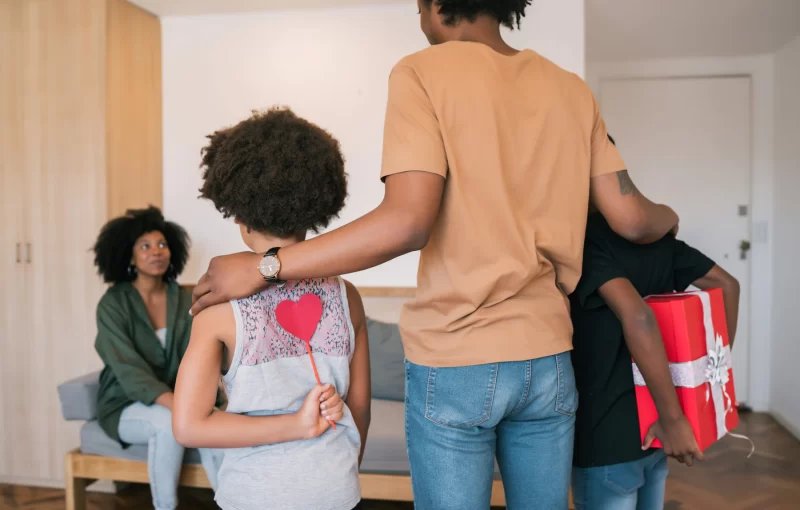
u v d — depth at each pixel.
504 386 1.02
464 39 1.12
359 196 3.41
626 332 1.22
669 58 4.49
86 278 3.16
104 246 2.75
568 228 1.09
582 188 1.12
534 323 1.04
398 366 3.02
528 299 1.05
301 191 1.08
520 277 1.02
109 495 3.12
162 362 2.75
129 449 2.62
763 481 3.23
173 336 2.78
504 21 1.15
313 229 1.17
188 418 1.04
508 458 1.12
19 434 3.26
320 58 3.41
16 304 3.24
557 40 3.14
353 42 3.38
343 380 1.17
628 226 1.19
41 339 3.22
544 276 1.08
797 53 3.95
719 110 4.50
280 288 1.12
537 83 1.09
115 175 3.18
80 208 3.16
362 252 0.95
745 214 4.52
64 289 3.19
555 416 1.09
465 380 1.02
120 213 3.22
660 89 4.55
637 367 1.25
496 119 1.02
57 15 3.16
